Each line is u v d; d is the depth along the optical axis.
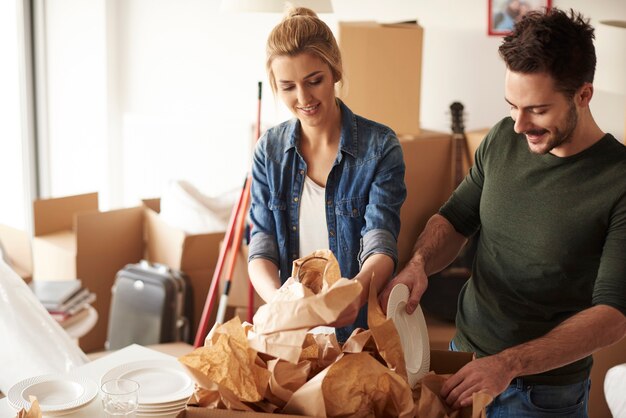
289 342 1.35
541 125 1.60
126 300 3.49
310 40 1.81
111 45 4.66
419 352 1.57
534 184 1.78
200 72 4.59
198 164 4.65
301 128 2.02
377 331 1.38
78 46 4.65
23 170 4.74
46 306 2.95
